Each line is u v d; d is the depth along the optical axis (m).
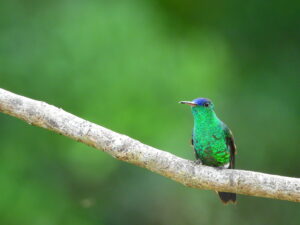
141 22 15.30
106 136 7.36
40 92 14.70
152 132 15.13
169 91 15.18
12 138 15.18
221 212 16.56
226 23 18.44
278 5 18.66
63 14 15.09
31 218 15.00
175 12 17.48
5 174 14.89
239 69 18.14
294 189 7.33
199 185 7.59
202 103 9.45
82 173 16.05
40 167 15.46
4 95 7.42
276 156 17.33
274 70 18.38
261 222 16.91
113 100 14.85
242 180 7.47
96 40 14.80
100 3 15.21
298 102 17.86
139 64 14.93
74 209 15.88
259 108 17.47
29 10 15.33
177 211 16.45
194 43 16.72
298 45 18.75
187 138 15.23
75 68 14.77
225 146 9.53
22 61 14.80
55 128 7.39
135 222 16.59
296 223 17.12
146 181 16.45
